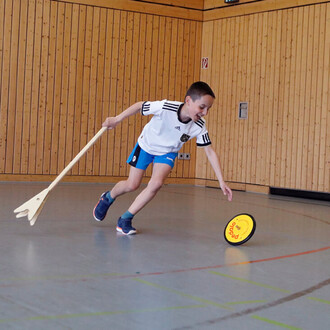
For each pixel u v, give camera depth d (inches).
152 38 387.5
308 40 343.3
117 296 105.6
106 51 375.2
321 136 336.5
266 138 364.8
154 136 168.9
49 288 109.1
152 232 184.1
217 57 393.1
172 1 390.9
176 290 112.1
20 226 182.2
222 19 389.4
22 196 270.4
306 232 201.8
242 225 167.8
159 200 287.3
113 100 378.6
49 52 360.5
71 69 366.6
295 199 332.2
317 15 338.6
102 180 377.1
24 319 89.4
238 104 380.5
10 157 354.0
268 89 363.9
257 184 369.4
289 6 352.5
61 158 366.6
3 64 349.4
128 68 381.7
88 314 93.7
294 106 350.3
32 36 355.9
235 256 150.9
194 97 153.4
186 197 311.4
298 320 96.0
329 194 332.2
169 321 91.9
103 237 169.6
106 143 377.1
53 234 170.7
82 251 147.1
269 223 221.3
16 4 350.6
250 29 373.7
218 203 287.3
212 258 146.7
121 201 270.1
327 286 121.6
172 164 173.6
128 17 379.6
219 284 119.0
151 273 126.1
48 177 363.6
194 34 400.2
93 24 370.6
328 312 101.8
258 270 135.0
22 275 118.6
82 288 110.3
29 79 356.2
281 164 356.8
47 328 85.6
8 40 350.0
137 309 97.8
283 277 128.8
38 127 359.9
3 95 350.3
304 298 110.8
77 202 257.8
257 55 370.0
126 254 146.3
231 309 100.6
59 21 362.0
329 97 332.5
